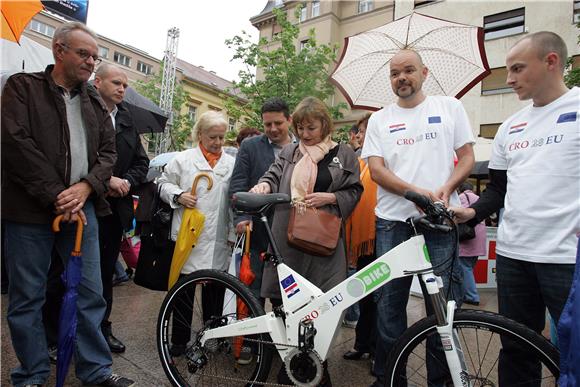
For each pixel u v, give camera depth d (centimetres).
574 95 156
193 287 218
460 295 196
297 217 202
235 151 402
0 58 209
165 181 266
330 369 254
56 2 619
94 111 210
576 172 149
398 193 195
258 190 212
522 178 165
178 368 225
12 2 300
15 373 187
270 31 2533
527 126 169
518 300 172
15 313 185
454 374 152
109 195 247
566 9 1329
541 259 154
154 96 2280
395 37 320
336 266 213
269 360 197
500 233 178
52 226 190
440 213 156
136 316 329
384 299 202
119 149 258
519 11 1420
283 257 218
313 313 180
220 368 217
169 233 260
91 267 208
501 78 1455
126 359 246
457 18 1548
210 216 262
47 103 188
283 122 269
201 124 275
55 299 242
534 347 145
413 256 165
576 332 112
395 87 204
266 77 1530
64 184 190
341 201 213
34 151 177
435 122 198
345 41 351
